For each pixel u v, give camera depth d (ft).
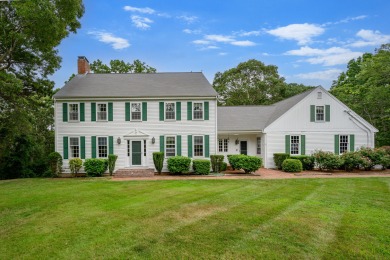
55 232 19.80
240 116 73.26
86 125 59.16
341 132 64.59
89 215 24.14
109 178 51.24
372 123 84.33
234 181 45.47
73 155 59.26
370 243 17.44
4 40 47.57
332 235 18.86
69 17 46.16
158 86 63.41
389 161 58.29
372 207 26.86
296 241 17.80
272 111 76.79
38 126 88.84
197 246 17.06
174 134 60.03
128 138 59.26
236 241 17.84
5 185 42.78
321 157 58.34
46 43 45.96
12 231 20.20
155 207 26.94
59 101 59.00
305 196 32.35
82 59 68.90
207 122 60.29
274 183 42.83
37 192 35.76
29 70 57.16
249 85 130.00
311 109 64.59
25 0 40.52
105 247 16.99
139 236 18.83
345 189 37.01
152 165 59.52
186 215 24.02
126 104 59.52
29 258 15.58
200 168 54.90
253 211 25.29
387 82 75.36
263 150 66.03
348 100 91.61
